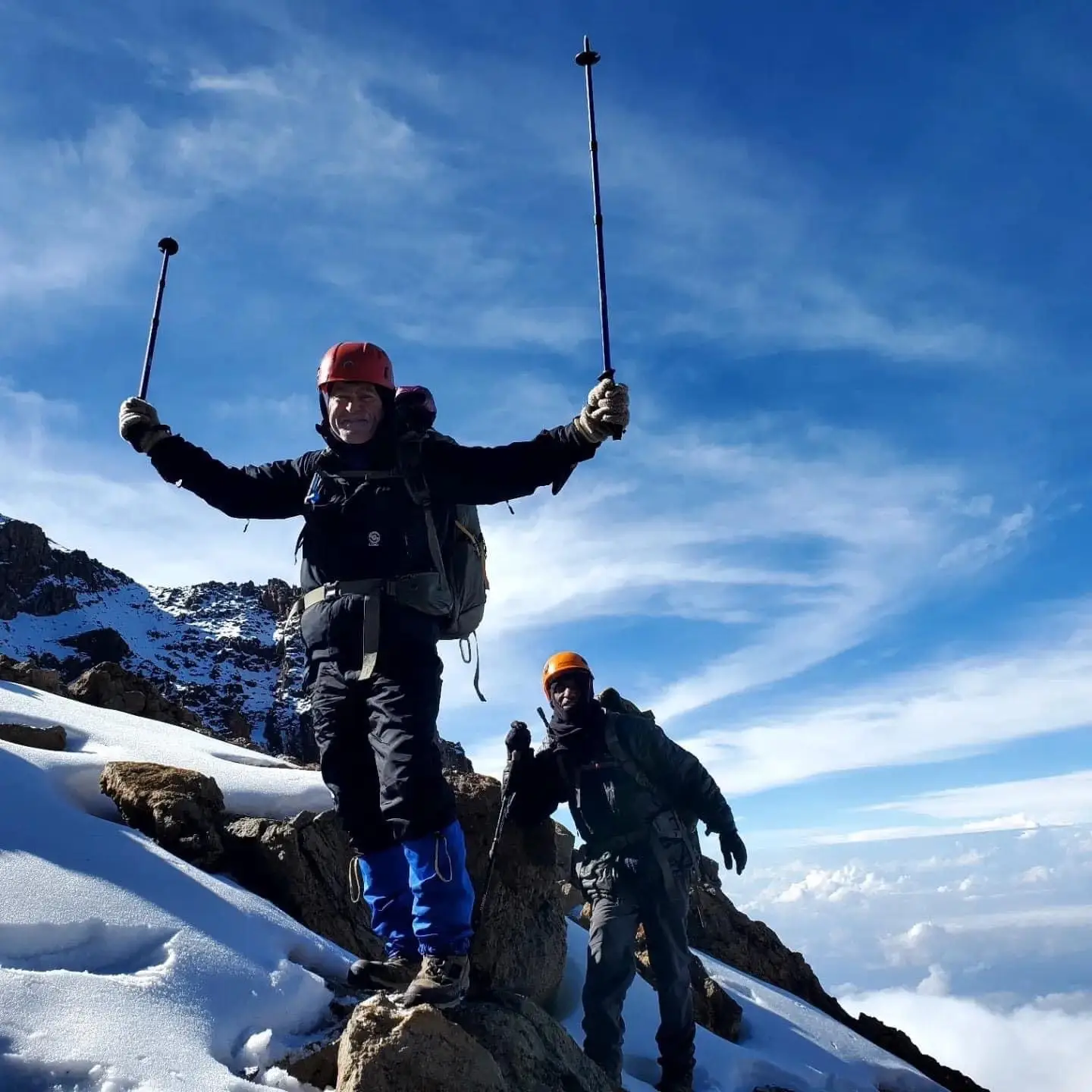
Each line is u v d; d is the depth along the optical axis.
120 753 5.57
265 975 3.31
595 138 3.59
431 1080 2.81
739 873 5.64
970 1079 9.30
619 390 3.05
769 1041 6.92
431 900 3.07
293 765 7.12
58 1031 2.65
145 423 3.47
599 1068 3.79
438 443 3.26
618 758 5.47
